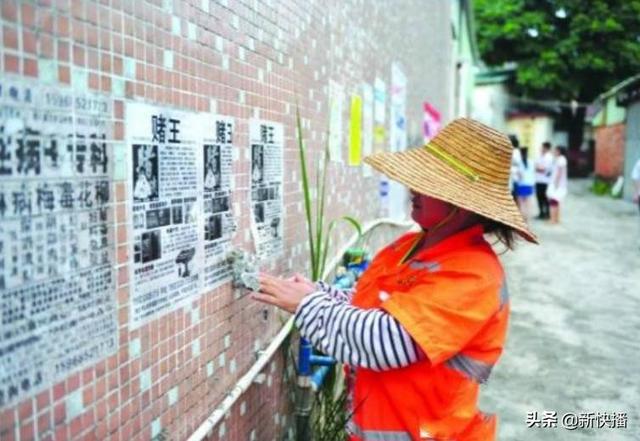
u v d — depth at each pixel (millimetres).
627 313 5910
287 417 2549
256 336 2113
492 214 1560
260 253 2084
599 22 20422
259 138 2045
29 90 987
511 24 21453
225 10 1738
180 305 1524
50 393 1055
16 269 968
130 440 1316
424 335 1534
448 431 1667
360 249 3432
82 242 1129
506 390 4086
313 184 2801
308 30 2648
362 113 4012
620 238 10523
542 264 8289
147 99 1337
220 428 1812
